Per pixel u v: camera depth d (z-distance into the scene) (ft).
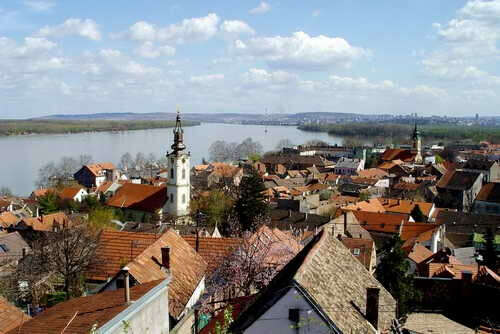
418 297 104.68
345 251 77.05
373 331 60.54
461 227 263.29
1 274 152.15
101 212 299.38
